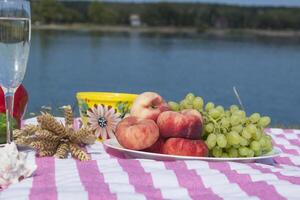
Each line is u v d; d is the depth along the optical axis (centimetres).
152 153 152
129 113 174
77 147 152
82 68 2877
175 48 4925
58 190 117
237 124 158
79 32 6331
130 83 2305
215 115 161
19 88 172
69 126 159
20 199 112
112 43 5256
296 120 1420
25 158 131
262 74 3052
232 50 4975
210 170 137
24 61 144
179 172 134
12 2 139
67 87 1992
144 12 6706
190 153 151
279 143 207
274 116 1487
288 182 130
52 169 138
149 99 161
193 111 156
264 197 119
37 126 156
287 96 2022
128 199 114
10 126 151
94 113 178
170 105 169
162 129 154
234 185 127
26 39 142
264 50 5141
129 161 145
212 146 156
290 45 6053
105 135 178
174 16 6769
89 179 128
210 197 120
